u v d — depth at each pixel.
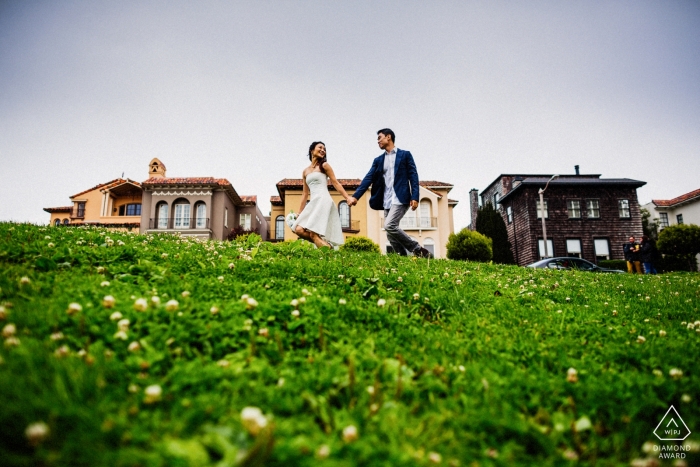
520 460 1.73
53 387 1.65
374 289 4.02
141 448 1.44
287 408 1.81
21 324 2.19
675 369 2.50
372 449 1.55
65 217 41.00
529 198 30.44
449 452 1.67
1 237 4.41
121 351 2.12
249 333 2.54
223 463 1.34
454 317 3.61
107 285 3.09
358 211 32.81
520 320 3.70
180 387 1.86
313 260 5.50
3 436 1.40
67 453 1.34
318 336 2.67
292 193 32.59
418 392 2.14
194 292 3.22
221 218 34.50
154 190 34.16
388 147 7.95
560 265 16.03
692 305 5.12
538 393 2.23
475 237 26.64
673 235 28.67
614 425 2.04
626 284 7.35
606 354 2.91
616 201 30.61
